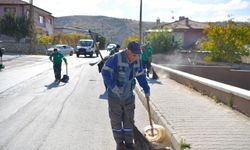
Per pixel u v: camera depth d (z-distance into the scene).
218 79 26.05
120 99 6.39
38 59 39.41
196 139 6.78
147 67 19.66
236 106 9.72
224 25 34.88
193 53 36.69
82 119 9.65
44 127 8.70
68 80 19.70
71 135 7.99
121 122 6.51
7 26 51.66
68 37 74.12
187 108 10.02
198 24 60.41
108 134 8.09
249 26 34.56
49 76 21.64
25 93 14.42
